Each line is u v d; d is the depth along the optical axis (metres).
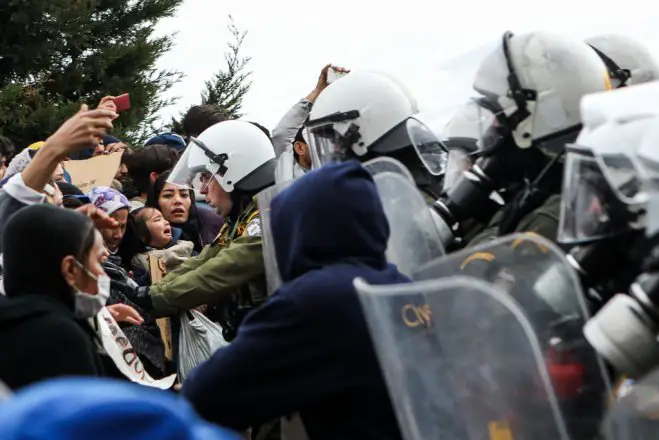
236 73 13.44
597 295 2.28
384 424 2.43
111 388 1.22
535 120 2.79
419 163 3.43
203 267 3.92
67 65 14.36
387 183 2.85
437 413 2.09
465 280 2.04
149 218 4.72
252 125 4.35
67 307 2.85
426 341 2.08
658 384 1.93
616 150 2.04
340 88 3.51
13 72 13.85
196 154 4.28
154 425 1.19
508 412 2.03
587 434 2.06
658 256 2.01
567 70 2.79
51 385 1.23
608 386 2.08
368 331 2.42
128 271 4.68
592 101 2.13
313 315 2.42
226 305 4.06
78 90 14.30
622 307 1.99
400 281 2.52
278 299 2.46
